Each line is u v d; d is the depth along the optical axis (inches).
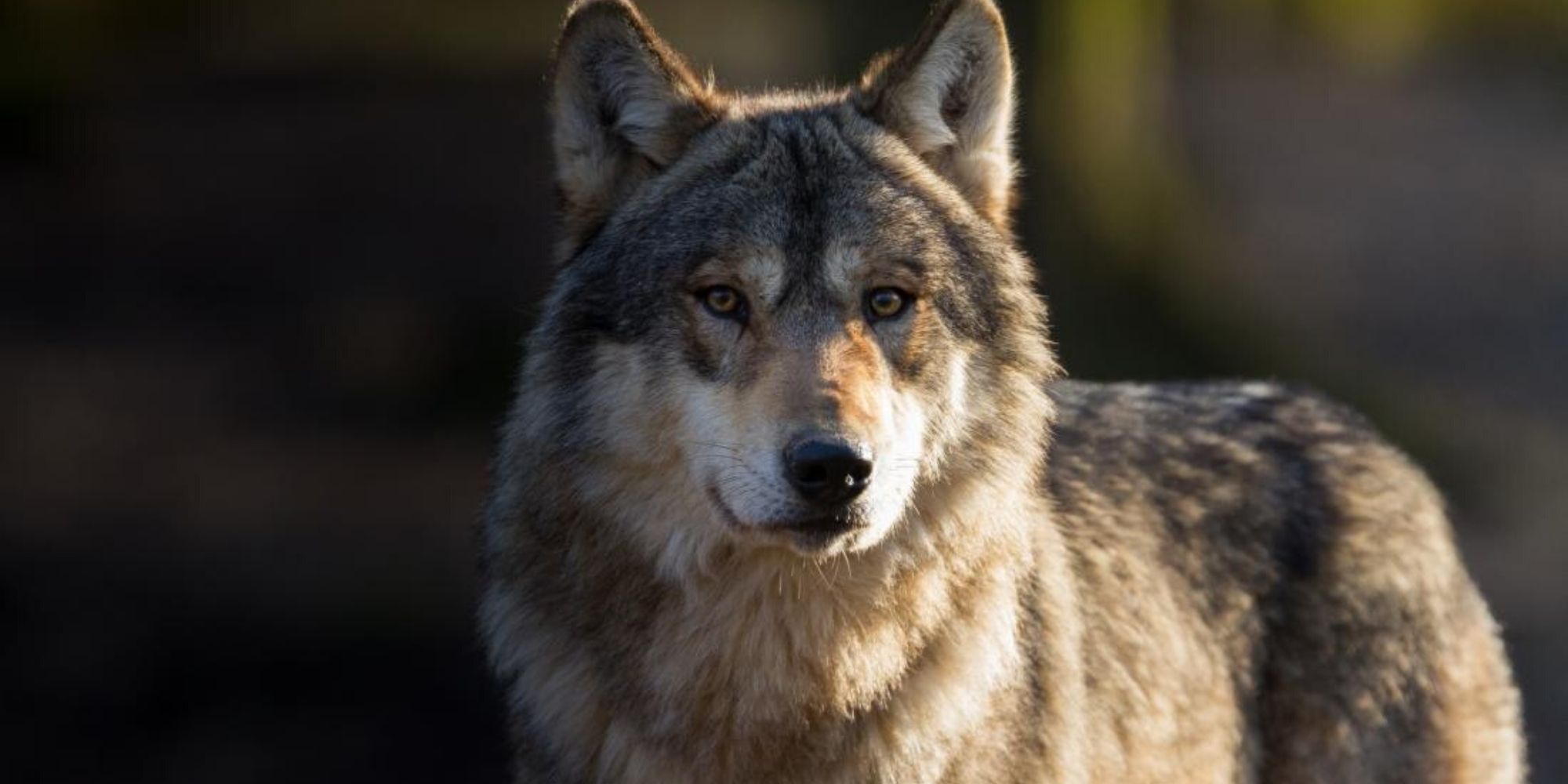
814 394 328.5
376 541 922.7
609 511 352.5
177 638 825.5
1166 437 432.5
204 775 735.1
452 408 1109.1
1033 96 878.4
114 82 1723.7
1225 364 942.4
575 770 358.9
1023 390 364.8
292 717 775.1
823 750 350.3
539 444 358.3
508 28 1924.2
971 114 376.8
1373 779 425.1
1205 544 419.5
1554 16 2151.8
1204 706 407.5
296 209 1438.2
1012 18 871.1
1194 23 2010.3
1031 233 889.5
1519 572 888.9
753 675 348.8
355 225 1402.6
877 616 348.2
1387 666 427.2
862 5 862.5
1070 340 895.7
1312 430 450.3
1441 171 1706.4
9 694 780.0
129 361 1177.4
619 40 366.3
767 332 342.0
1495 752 454.3
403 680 803.4
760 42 1743.4
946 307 352.5
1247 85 1974.7
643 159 371.6
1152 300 925.2
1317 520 431.2
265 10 1894.7
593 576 354.3
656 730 351.6
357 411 1104.2
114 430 1064.8
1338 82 2028.8
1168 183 994.1
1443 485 978.1
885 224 349.4
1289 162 1691.7
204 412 1099.3
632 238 358.6
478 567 388.8
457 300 1222.9
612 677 354.3
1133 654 394.3
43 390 1125.7
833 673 347.3
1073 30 875.4
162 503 965.8
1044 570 381.7
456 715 778.8
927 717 347.6
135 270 1333.7
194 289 1305.4
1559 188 1659.7
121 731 763.4
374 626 840.9
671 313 346.6
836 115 369.4
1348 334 1218.6
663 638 351.3
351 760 744.3
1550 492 981.2
